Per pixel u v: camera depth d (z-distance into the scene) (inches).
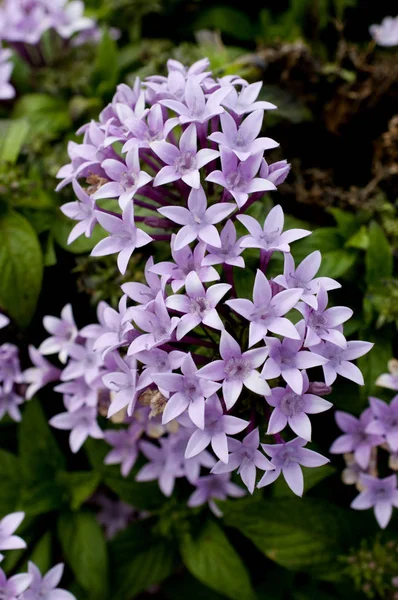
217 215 9.1
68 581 12.5
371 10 14.3
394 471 11.3
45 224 11.9
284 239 9.1
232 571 11.4
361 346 9.2
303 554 11.1
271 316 8.8
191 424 9.1
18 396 12.0
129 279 11.4
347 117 12.6
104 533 12.9
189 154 9.1
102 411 11.0
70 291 12.3
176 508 11.8
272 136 12.6
